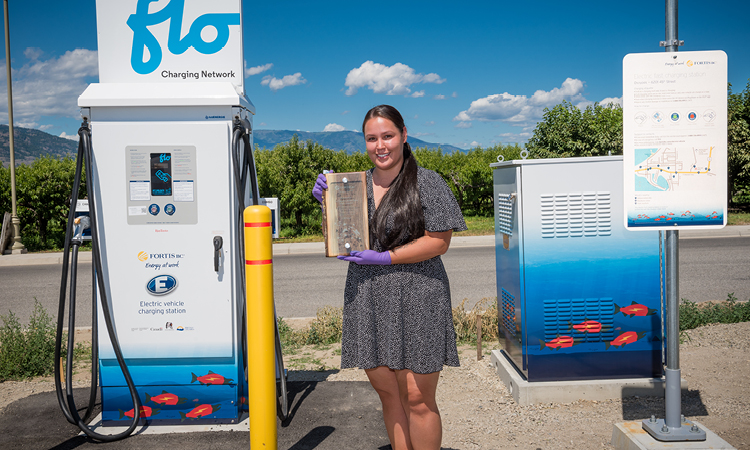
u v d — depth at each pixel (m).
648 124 2.62
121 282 3.26
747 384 3.96
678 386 2.79
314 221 21.53
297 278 10.24
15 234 16.41
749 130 22.47
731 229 15.62
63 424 3.37
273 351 2.43
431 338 2.30
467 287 8.57
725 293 7.68
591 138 20.19
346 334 2.44
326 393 3.87
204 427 3.28
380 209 2.35
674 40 2.61
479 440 3.20
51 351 5.01
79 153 3.21
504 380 4.17
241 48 3.62
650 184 2.64
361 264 2.32
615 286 3.73
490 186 25.34
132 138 3.21
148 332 3.28
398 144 2.33
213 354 3.29
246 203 3.58
